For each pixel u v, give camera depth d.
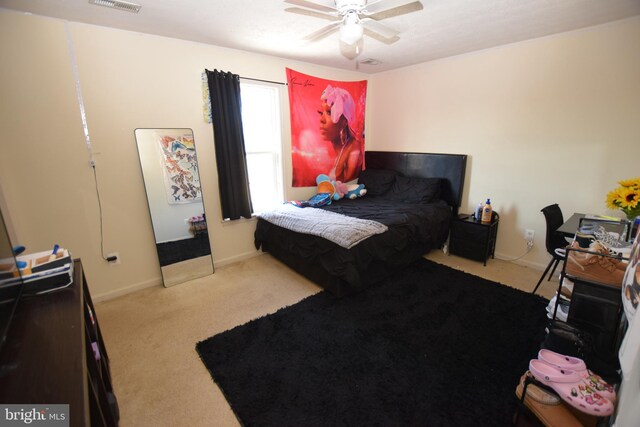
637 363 0.88
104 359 1.68
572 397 1.16
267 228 3.29
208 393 1.67
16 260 1.32
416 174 3.98
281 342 2.05
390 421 1.47
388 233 2.74
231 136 3.10
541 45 2.78
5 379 0.86
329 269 2.53
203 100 2.93
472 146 3.44
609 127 2.55
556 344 1.40
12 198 2.19
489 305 2.46
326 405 1.56
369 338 2.08
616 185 2.58
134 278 2.81
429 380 1.71
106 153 2.52
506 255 3.36
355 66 3.85
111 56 2.42
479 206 3.31
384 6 2.08
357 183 4.47
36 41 2.13
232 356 1.93
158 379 1.77
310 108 3.76
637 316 0.92
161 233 2.84
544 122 2.89
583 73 2.61
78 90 2.33
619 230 2.07
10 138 2.13
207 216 3.15
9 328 1.08
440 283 2.84
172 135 2.79
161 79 2.68
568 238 2.09
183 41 2.73
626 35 2.37
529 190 3.08
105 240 2.62
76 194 2.44
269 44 2.89
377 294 2.66
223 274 3.14
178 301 2.62
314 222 2.79
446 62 3.48
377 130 4.45
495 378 1.71
